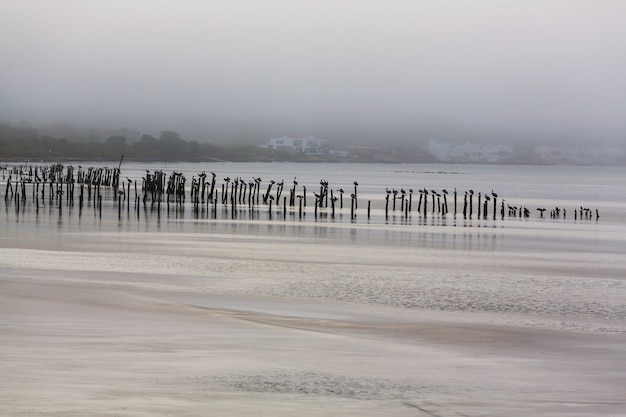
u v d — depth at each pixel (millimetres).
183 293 44312
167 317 34531
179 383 21312
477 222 122812
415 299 44906
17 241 75062
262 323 33781
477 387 22016
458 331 33375
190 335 29531
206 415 18203
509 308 42625
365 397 20484
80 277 49969
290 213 131500
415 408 19484
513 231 105938
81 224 97562
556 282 55000
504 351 28656
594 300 46312
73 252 66438
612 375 24141
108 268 55750
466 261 68312
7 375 21594
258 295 44625
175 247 73438
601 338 32344
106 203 144125
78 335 28656
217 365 23969
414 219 125875
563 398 20828
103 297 40750
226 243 79125
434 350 28422
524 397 20859
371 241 86062
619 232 107125
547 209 164125
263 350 26891
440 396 20812
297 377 22641
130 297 41312
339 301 43188
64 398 19188
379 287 49625
